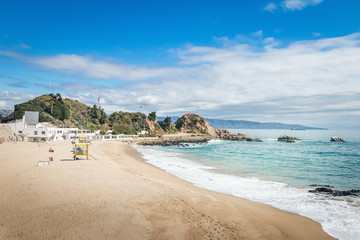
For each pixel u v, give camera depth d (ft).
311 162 165.89
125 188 72.64
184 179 104.73
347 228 53.31
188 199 67.62
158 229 46.80
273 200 74.59
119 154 197.16
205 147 316.60
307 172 126.82
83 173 91.09
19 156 131.85
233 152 241.35
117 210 54.70
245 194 81.66
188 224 50.31
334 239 47.96
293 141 442.09
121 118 591.37
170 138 477.36
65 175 86.33
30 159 122.93
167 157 192.03
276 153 232.12
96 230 44.62
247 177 111.86
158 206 59.16
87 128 464.65
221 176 113.50
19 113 380.37
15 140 255.91
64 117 444.55
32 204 56.29
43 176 83.71
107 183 77.51
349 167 144.36
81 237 41.75
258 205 68.85
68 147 198.18
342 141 440.86
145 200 62.85
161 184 82.33
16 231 42.60
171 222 50.42
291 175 118.01
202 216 55.72
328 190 85.15
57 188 69.51
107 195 65.05
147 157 189.98
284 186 94.17
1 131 248.32
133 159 171.73
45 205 55.93
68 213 51.75
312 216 60.64
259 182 101.14
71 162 117.91
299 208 66.95
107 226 46.52
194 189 84.53
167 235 44.70
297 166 147.23
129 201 61.21
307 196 79.30
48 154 147.02
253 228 51.72
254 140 476.54
